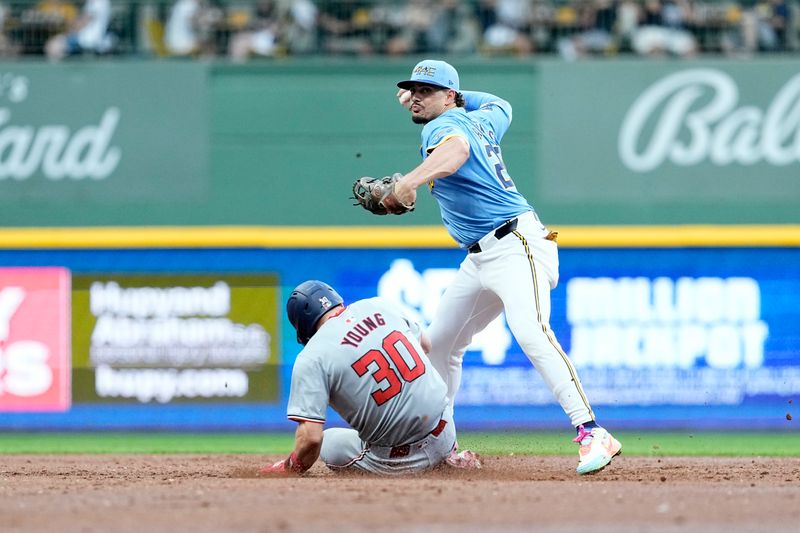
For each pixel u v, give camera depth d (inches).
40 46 1711.4
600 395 1603.1
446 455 930.7
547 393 1582.2
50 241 1615.4
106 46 1716.3
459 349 973.8
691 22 1713.8
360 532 626.8
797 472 1020.5
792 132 1621.6
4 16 1708.9
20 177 1628.9
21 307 1616.6
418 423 891.4
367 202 871.1
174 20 1727.4
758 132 1621.6
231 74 1632.6
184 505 729.0
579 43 1715.1
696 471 1031.0
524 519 670.5
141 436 1599.4
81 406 1610.5
